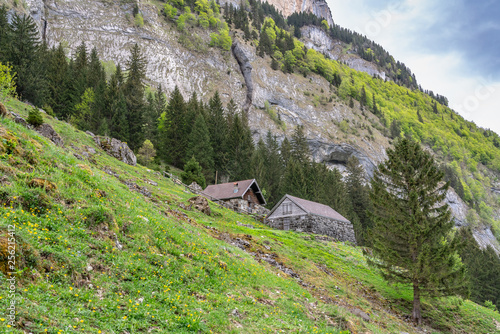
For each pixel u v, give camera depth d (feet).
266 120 653.30
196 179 226.38
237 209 185.68
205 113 353.31
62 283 31.60
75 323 26.78
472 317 104.94
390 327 73.20
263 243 105.19
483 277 195.11
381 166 109.19
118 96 268.41
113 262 39.04
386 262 103.91
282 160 374.02
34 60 236.22
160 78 611.88
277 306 52.11
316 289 80.48
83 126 241.96
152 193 114.52
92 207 44.83
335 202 265.34
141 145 262.47
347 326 53.88
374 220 105.40
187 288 43.62
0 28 234.79
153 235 51.65
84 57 361.51
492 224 615.57
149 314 33.24
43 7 596.70
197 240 63.21
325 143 613.11
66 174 50.37
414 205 98.32
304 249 121.08
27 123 94.48
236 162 306.35
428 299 108.47
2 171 41.06
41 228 36.22
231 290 50.16
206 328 35.04
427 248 90.48
